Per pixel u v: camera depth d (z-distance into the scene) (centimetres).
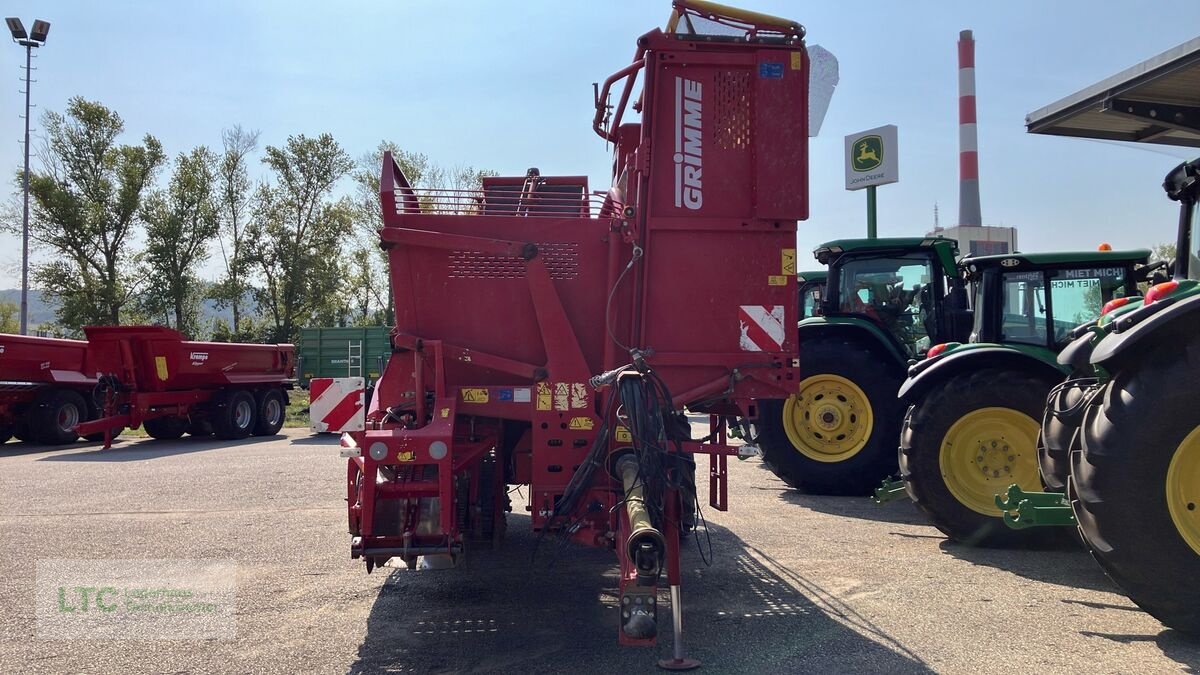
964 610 438
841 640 396
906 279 847
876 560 548
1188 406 368
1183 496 374
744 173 434
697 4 435
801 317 1128
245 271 4106
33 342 1388
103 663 377
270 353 1680
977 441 588
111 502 772
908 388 605
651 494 376
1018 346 601
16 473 1001
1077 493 397
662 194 430
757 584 493
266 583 505
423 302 439
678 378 433
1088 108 498
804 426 802
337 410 1470
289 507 742
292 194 4116
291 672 367
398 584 505
